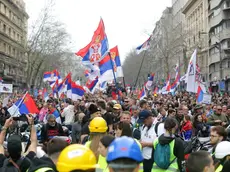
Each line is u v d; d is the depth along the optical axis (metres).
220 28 67.19
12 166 5.73
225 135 6.86
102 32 16.86
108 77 17.55
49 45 63.66
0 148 6.34
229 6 62.88
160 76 72.81
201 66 80.19
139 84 84.62
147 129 7.92
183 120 11.55
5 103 22.61
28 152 6.10
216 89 71.50
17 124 10.40
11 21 78.00
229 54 63.69
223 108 15.45
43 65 71.38
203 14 78.75
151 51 71.00
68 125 15.51
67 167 3.13
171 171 6.73
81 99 19.58
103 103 11.12
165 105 16.38
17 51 82.19
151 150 7.30
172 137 6.80
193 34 81.50
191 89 16.89
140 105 11.91
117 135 7.16
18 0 84.06
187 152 8.25
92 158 3.21
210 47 74.00
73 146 3.29
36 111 9.46
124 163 2.87
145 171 7.27
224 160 5.51
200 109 12.28
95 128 6.20
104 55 16.83
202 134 10.54
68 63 81.88
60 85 27.28
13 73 79.94
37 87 71.25
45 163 4.80
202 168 4.25
